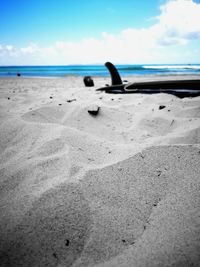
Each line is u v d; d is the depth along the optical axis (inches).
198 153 51.8
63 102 112.8
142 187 43.7
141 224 36.4
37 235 33.8
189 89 138.2
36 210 37.6
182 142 62.6
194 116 87.4
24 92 189.6
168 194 41.9
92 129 78.9
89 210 38.1
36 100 136.0
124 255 31.6
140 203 40.2
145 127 81.4
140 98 128.1
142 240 33.6
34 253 31.7
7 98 149.2
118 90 160.4
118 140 70.4
